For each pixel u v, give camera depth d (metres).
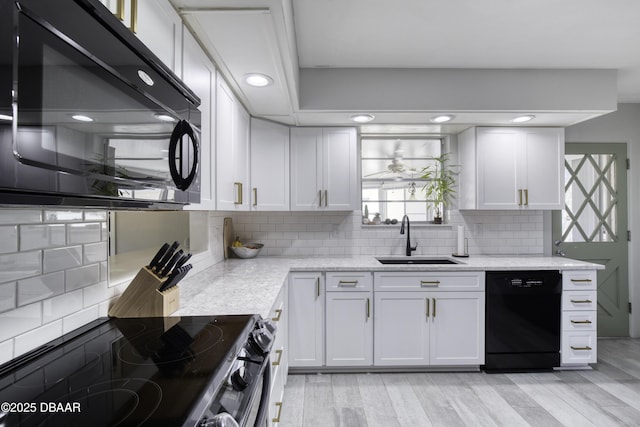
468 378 2.46
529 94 2.51
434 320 2.52
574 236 3.24
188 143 1.02
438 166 3.23
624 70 2.55
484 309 2.53
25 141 0.47
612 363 2.69
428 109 2.49
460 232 3.02
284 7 1.33
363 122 2.77
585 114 2.58
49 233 0.95
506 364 2.52
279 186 2.78
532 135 2.87
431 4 1.77
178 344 0.95
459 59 2.37
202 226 2.46
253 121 2.64
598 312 3.26
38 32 0.49
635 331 3.24
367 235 3.17
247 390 0.84
